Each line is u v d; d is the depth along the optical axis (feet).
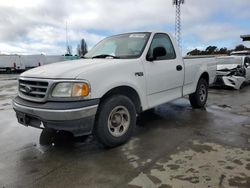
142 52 16.39
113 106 14.02
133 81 15.15
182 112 22.43
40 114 12.80
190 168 11.77
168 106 24.90
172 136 16.15
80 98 12.65
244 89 37.73
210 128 17.70
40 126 13.34
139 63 15.83
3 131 17.99
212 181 10.62
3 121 20.75
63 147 14.78
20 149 14.64
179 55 19.60
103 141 13.93
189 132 16.89
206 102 26.91
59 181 11.02
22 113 13.91
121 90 14.88
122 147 14.49
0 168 12.34
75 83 12.65
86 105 12.66
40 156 13.64
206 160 12.57
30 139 16.22
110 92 14.17
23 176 11.53
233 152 13.48
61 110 12.35
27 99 13.79
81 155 13.62
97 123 13.65
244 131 16.97
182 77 19.79
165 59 18.17
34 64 109.40
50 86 12.76
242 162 12.30
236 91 35.63
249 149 13.88
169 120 19.89
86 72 13.05
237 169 11.60
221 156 13.00
